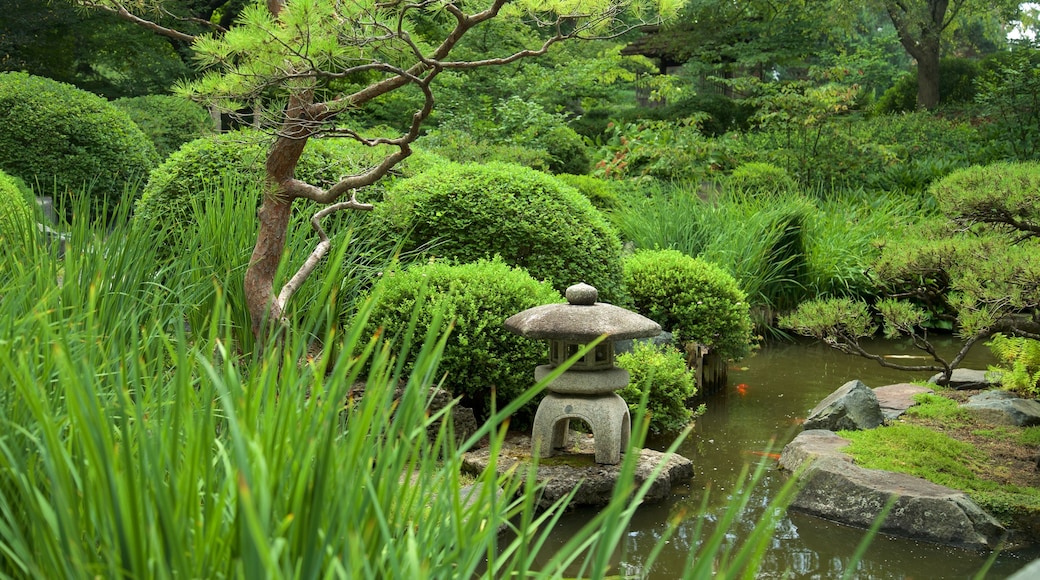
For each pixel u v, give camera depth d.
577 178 10.80
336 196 4.32
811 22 21.42
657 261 6.93
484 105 15.55
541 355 5.10
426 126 16.16
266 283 4.29
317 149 6.21
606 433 4.54
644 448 5.13
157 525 1.14
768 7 22.02
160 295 3.33
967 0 22.23
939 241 5.07
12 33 15.95
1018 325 4.85
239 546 1.15
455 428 4.94
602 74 18.12
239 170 5.98
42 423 1.22
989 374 6.28
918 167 13.57
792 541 4.00
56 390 1.66
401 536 1.39
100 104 10.91
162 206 5.83
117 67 17.47
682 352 6.68
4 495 1.44
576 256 5.87
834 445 4.89
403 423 1.39
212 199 5.18
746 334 6.82
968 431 5.21
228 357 1.46
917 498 4.07
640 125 17.11
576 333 4.42
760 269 8.85
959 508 4.00
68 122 10.45
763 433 5.67
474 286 5.09
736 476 4.85
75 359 1.70
